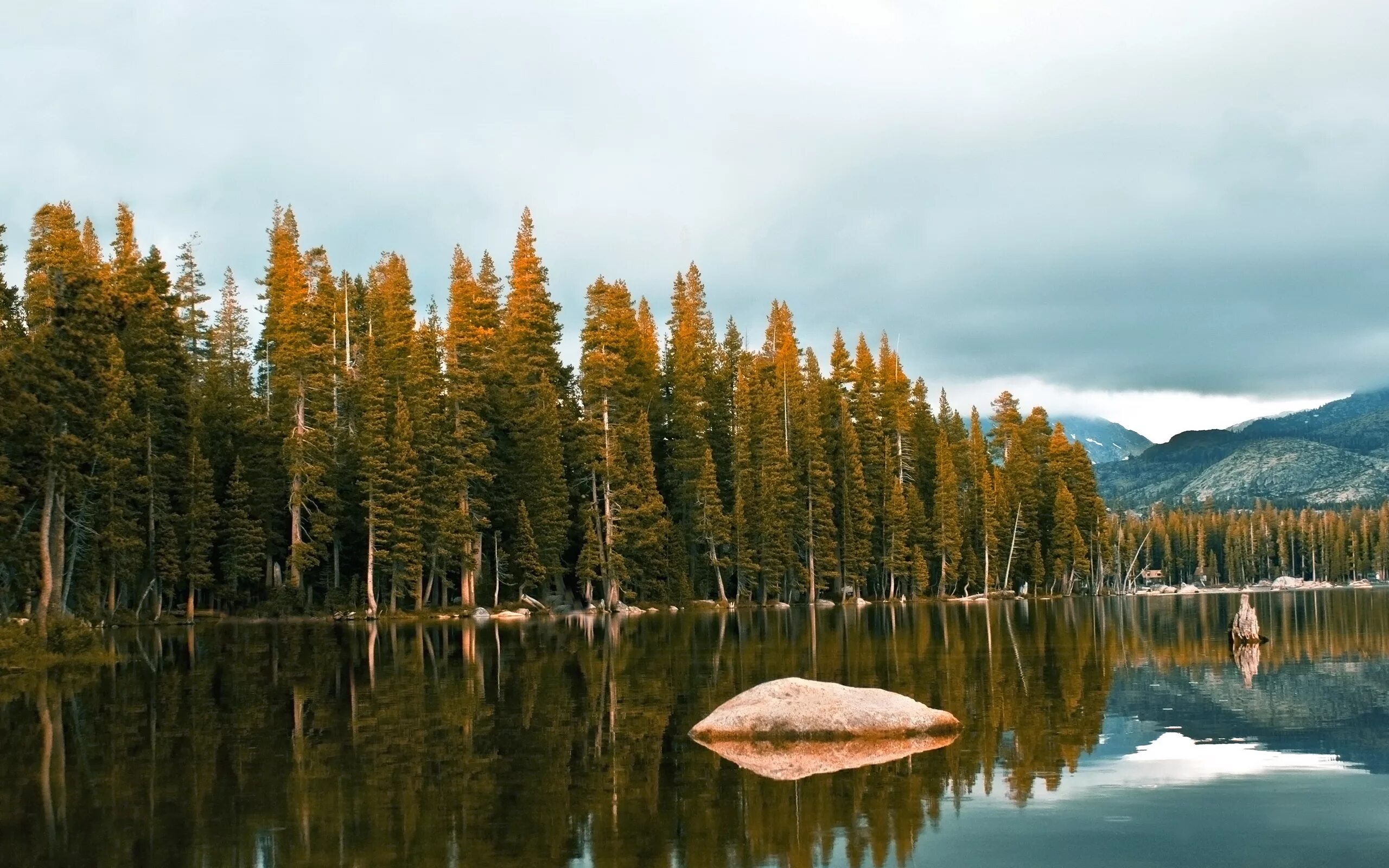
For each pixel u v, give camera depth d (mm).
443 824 14609
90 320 44312
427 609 70812
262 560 71875
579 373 84562
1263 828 14242
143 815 15266
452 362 77375
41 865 12922
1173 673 32688
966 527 110062
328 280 83312
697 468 86812
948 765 18359
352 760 19234
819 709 21312
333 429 74000
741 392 90250
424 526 70750
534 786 16922
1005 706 25719
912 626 58938
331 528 70125
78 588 55969
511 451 77688
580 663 36531
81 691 29828
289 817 15070
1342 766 18266
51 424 43219
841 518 96562
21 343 44750
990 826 14375
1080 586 127938
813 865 12672
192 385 77438
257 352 85312
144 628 58938
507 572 76125
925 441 114250
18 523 45719
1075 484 123125
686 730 22297
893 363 109375
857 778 17375
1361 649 41312
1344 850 13234
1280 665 35219
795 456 94062
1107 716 24047
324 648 44094
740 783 17016
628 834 14047
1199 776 17469
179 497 64938
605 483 77625
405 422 68812
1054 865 12656
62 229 60406
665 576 82312
